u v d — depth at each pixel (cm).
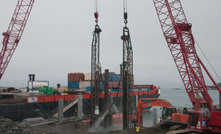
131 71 4009
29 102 4303
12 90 7131
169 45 3919
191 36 3666
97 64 5178
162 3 4034
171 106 3228
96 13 5175
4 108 3856
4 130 2378
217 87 3147
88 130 4025
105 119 4866
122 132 2933
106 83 5303
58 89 7150
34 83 6078
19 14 4875
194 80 3484
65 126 3725
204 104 3150
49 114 4656
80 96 4291
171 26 3862
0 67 4781
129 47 4044
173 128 2481
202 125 2136
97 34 5316
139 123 3306
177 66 3778
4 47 4800
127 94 3909
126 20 4025
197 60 3575
